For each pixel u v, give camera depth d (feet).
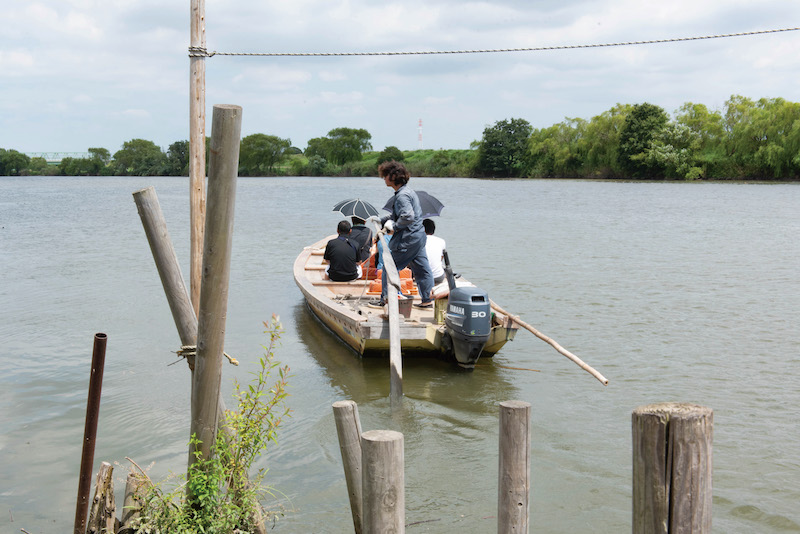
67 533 13.35
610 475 15.76
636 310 33.19
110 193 164.04
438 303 24.94
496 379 23.15
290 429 18.58
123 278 42.09
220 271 11.14
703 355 25.53
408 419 19.42
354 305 27.66
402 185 25.41
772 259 50.16
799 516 13.83
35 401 20.72
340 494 14.84
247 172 352.69
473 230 71.67
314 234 68.80
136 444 17.46
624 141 253.44
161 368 24.04
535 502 14.52
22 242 61.11
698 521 7.54
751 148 230.07
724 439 17.74
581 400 20.92
